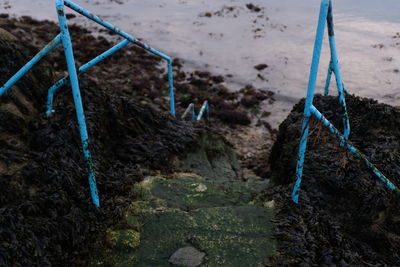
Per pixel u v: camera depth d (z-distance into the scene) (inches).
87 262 114.4
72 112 177.0
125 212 136.3
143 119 223.0
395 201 139.6
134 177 168.7
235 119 487.8
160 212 136.5
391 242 133.7
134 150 198.4
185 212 136.7
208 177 209.0
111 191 152.6
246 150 396.2
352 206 141.3
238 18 1002.1
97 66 624.4
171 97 281.0
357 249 128.5
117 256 116.4
